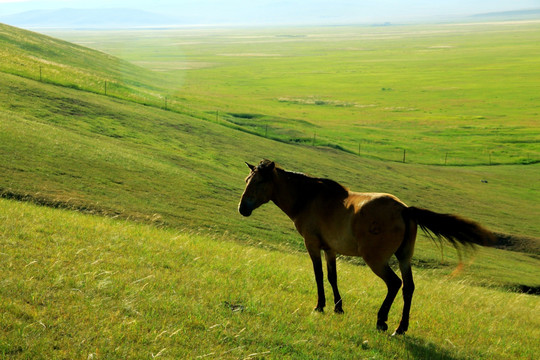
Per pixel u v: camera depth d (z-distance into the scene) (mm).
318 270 10961
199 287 11281
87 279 10086
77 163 36312
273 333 9086
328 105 129000
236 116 98938
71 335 7719
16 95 56250
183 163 48781
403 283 9969
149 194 34281
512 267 35031
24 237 12922
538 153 85188
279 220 36906
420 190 61562
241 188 45344
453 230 9492
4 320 7645
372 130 99875
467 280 28562
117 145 48281
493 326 12719
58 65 89938
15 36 115000
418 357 9055
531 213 57562
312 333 9430
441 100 136250
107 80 89375
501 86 157750
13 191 26312
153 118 65688
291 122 98562
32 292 8930
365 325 10477
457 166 77875
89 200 28578
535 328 14500
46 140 39156
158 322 8695
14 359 6836
